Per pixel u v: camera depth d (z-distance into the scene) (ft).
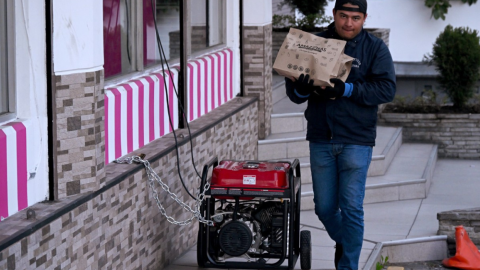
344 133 15.98
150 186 16.65
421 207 26.73
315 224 23.57
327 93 15.16
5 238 10.94
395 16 54.19
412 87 52.29
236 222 15.97
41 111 12.94
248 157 26.68
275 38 41.19
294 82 15.42
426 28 53.93
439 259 22.65
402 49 54.65
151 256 17.22
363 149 16.08
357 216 16.15
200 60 23.27
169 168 18.19
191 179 20.13
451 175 33.12
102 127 14.20
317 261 19.10
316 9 45.57
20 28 12.55
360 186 16.15
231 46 27.27
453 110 38.63
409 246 22.13
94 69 13.71
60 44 12.95
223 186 16.26
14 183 12.16
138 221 16.22
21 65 12.66
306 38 15.46
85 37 13.43
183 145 19.33
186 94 21.06
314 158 16.47
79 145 13.52
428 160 32.35
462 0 52.85
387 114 37.81
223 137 23.30
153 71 19.77
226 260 18.26
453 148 37.45
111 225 14.74
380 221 24.72
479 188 30.42
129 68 18.57
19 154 12.30
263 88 27.81
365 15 15.76
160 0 20.47
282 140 28.14
